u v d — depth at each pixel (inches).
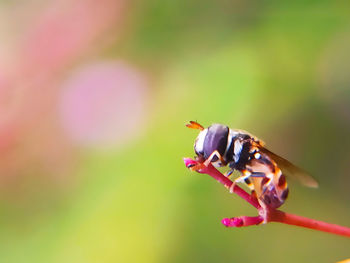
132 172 3.5
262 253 3.7
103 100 3.7
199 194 3.5
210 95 3.6
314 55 3.7
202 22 3.8
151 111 3.7
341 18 3.7
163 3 3.8
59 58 3.8
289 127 3.8
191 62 3.8
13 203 3.6
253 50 3.7
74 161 3.6
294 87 3.7
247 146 2.4
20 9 4.0
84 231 3.4
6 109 3.7
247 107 3.6
